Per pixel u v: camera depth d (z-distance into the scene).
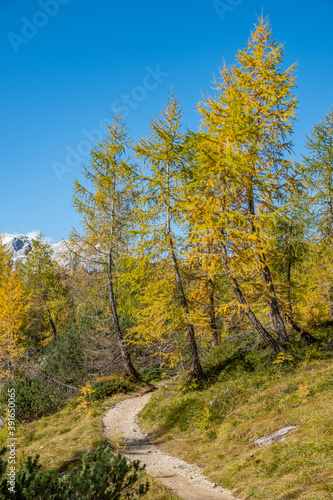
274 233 15.21
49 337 37.59
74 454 11.32
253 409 11.62
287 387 11.77
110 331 22.55
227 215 13.25
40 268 38.38
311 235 16.89
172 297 16.08
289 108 14.01
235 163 12.63
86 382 21.81
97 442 12.27
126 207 21.20
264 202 14.13
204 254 13.84
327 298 18.36
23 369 26.42
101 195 20.53
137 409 17.70
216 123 14.12
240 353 16.31
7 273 33.44
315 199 16.94
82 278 21.98
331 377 11.12
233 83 14.64
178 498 7.74
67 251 20.97
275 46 14.38
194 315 15.45
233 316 15.94
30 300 34.31
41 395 19.59
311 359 13.21
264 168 14.58
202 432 12.28
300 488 6.61
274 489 7.01
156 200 16.36
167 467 10.45
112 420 16.16
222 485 8.40
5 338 26.62
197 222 14.02
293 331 15.77
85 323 26.98
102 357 23.03
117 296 22.61
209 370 16.19
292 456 7.88
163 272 16.36
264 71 14.27
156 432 13.86
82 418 16.95
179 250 16.09
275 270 17.03
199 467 9.98
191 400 14.38
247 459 8.83
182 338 16.53
